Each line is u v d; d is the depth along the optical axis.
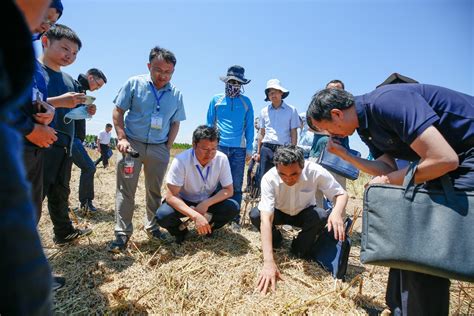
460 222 1.56
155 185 3.33
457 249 1.55
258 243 3.41
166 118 3.27
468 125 1.64
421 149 1.58
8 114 0.50
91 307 2.23
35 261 0.46
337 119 1.85
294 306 2.26
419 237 1.63
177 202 3.12
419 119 1.57
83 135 4.40
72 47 3.04
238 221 4.16
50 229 3.62
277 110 4.80
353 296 2.47
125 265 2.79
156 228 3.45
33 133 2.03
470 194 1.57
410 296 1.86
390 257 1.68
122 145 2.99
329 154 3.62
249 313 2.19
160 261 2.89
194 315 2.19
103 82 4.34
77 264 2.77
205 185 3.42
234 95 4.34
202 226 3.02
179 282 2.49
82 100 2.67
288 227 4.12
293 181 2.83
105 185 6.49
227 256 2.95
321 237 3.05
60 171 3.09
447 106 1.66
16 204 0.43
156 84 3.17
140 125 3.17
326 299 2.36
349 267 3.14
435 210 1.61
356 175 3.47
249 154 4.46
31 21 0.85
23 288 0.44
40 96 2.15
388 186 1.75
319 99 1.90
